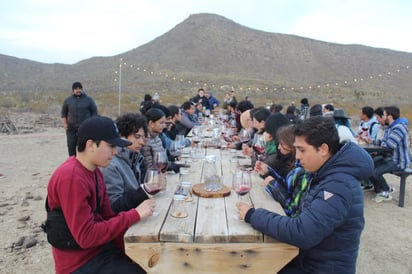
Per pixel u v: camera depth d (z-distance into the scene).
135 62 105.06
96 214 2.43
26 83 83.31
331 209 2.02
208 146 5.64
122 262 2.41
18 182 6.83
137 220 2.30
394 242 4.52
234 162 4.15
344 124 6.39
